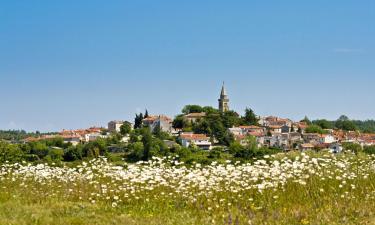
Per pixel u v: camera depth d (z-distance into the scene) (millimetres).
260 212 14586
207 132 195875
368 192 16500
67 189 19359
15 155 40312
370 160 23047
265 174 18172
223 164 21438
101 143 133750
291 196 16469
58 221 13531
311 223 12789
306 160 20656
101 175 21828
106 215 14688
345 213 13758
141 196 17062
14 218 13789
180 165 22672
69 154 112312
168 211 15328
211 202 16141
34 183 20875
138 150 117875
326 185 17516
